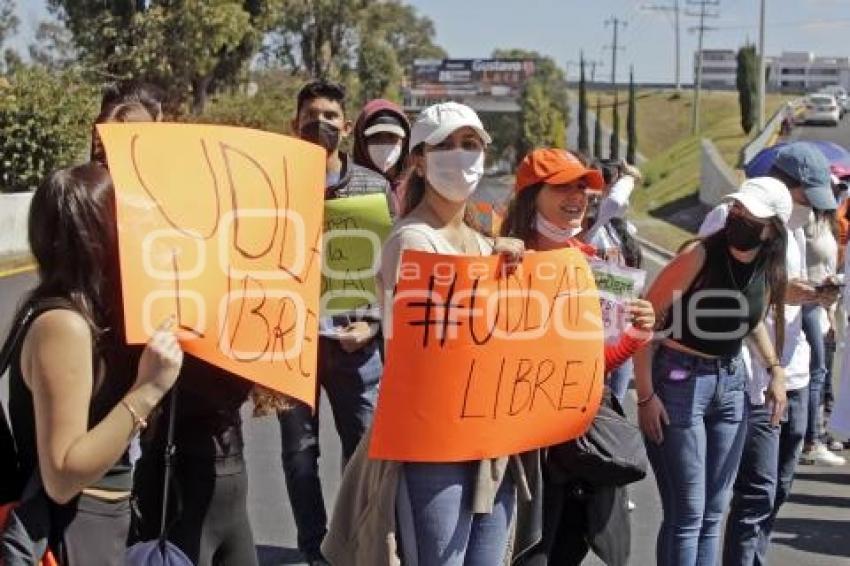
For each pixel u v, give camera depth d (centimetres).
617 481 398
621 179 606
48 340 266
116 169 287
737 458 462
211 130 305
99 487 287
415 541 345
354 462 363
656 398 444
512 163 9769
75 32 3409
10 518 279
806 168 520
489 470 346
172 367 273
